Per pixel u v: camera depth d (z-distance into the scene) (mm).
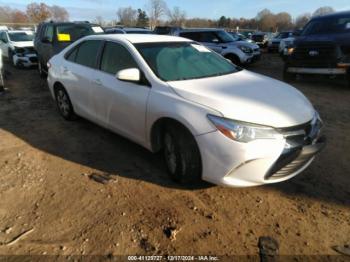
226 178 3080
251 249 2684
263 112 3057
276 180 3203
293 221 3023
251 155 2932
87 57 4875
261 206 3246
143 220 3010
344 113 6398
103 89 4316
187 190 3508
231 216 3092
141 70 3826
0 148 4582
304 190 3527
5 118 5984
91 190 3498
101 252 2637
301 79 10586
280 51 19812
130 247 2689
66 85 5281
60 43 9438
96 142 4777
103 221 2994
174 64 3988
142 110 3703
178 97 3363
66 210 3158
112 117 4324
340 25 9281
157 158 4250
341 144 4723
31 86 8984
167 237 2805
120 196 3387
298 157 3125
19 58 12266
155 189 3520
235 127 2938
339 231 2889
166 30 19141
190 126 3145
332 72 9031
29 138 4953
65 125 5531
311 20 9992
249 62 13523
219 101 3143
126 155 4344
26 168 3996
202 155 3137
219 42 13641
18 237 2801
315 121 3391
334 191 3510
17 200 3336
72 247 2688
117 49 4309
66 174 3846
